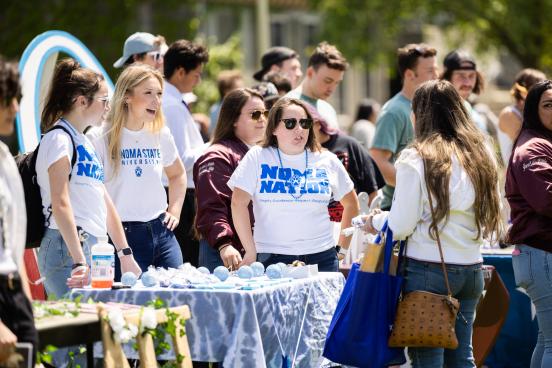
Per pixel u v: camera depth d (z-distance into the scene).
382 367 11.49
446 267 11.46
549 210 12.50
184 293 11.34
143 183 13.69
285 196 13.20
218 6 54.78
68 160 12.01
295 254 13.23
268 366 11.53
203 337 11.28
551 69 46.22
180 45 16.44
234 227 13.74
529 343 16.95
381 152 17.25
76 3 44.31
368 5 50.53
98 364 11.71
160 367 10.98
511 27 46.34
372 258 11.61
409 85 17.52
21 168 12.20
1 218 8.82
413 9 49.94
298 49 60.59
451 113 11.71
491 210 11.61
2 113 8.94
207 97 47.19
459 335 11.84
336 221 13.92
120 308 10.48
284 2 59.50
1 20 43.59
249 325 11.12
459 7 48.28
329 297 13.10
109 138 13.56
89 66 16.73
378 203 16.55
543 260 12.74
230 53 49.69
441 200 11.27
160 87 13.66
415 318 11.33
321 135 16.20
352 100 64.44
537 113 13.02
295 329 12.23
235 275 12.57
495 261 16.92
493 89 61.16
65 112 12.31
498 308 15.27
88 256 12.26
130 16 45.62
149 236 13.72
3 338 8.50
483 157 11.61
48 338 9.27
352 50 50.84
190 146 16.14
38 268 12.59
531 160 12.67
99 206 12.45
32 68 15.19
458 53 19.23
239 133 14.61
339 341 11.68
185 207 16.06
